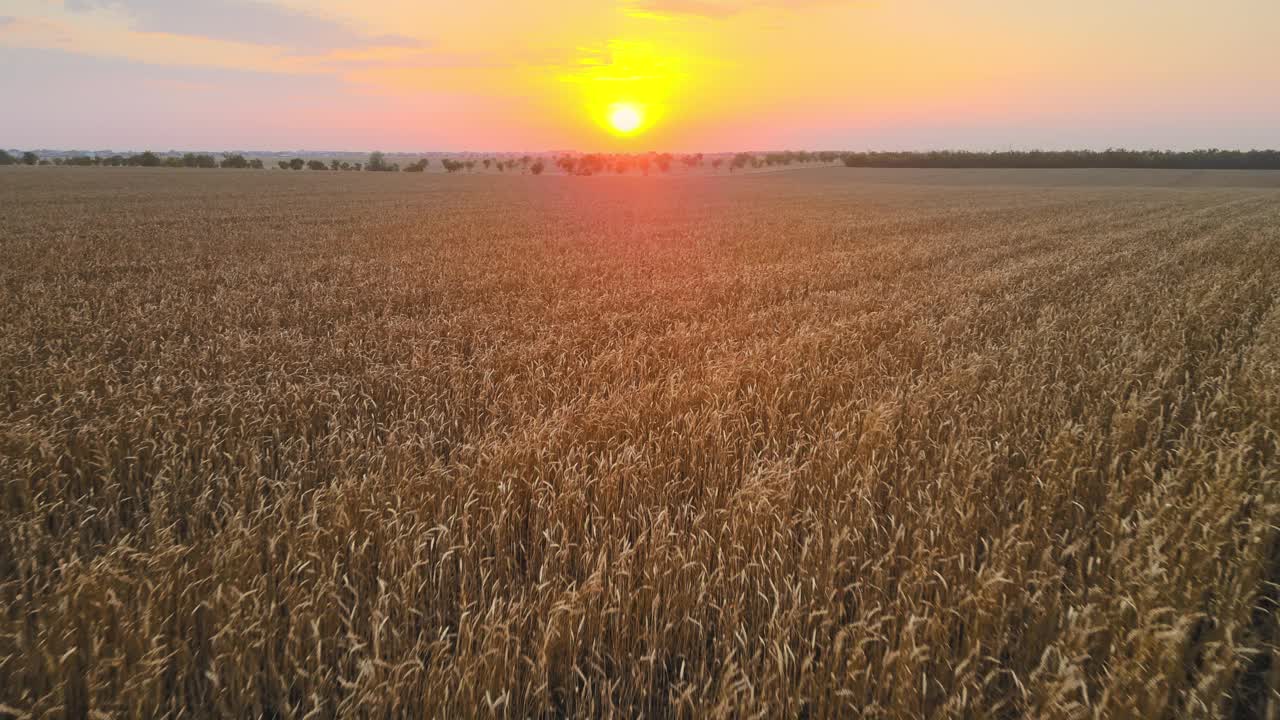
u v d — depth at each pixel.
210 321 12.41
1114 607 4.32
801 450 6.78
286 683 4.12
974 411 7.43
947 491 5.50
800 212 47.06
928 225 36.38
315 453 6.83
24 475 5.82
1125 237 29.19
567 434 6.61
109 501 5.75
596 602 4.38
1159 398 7.48
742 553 4.85
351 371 9.62
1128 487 5.59
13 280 17.02
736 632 4.10
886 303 14.34
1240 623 4.30
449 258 22.42
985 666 4.17
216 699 3.86
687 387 7.98
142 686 3.60
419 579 4.60
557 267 20.17
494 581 4.86
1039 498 5.64
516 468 5.85
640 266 20.66
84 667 3.90
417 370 9.16
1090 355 9.77
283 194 59.34
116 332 11.30
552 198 62.56
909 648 3.78
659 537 4.72
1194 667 4.00
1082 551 4.95
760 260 22.31
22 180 71.00
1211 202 58.06
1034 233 31.61
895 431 6.71
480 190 75.06
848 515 5.22
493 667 3.73
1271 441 6.76
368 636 4.40
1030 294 15.01
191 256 22.25
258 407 7.48
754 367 8.59
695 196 69.81
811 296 15.33
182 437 6.89
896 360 9.69
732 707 3.60
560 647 4.20
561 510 5.34
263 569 4.91
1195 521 4.96
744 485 5.48
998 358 9.64
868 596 4.62
